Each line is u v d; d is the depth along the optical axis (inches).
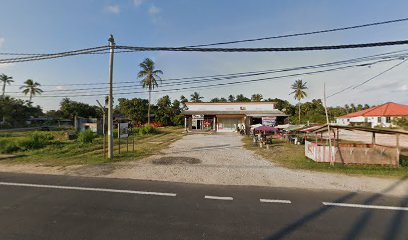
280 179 292.5
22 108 1902.1
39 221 163.3
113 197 215.9
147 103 2027.6
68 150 518.9
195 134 1103.6
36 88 2460.6
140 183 264.7
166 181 275.3
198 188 248.8
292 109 2410.2
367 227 161.6
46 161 395.2
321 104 2625.5
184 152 514.3
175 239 140.9
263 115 1245.1
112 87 422.6
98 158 424.5
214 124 1304.1
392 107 1541.6
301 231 154.3
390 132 379.2
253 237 145.3
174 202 205.2
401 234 152.0
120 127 486.3
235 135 1051.3
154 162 394.0
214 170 339.6
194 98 2598.4
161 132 1230.3
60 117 2333.9
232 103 1449.3
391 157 380.8
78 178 284.7
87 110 2363.4
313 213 184.9
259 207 196.4
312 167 364.8
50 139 710.5
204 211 185.6
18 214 175.2
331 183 275.3
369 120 1604.3
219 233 149.5
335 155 397.7
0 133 1050.1
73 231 149.0
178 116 1918.1
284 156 474.3
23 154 465.7
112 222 163.2
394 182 280.8
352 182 280.1
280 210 190.4
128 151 518.6
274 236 147.2
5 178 282.5
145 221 165.6
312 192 239.8
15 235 142.7
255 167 363.9
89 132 711.7
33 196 216.2
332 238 145.9
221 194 229.5
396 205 204.7
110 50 416.2
